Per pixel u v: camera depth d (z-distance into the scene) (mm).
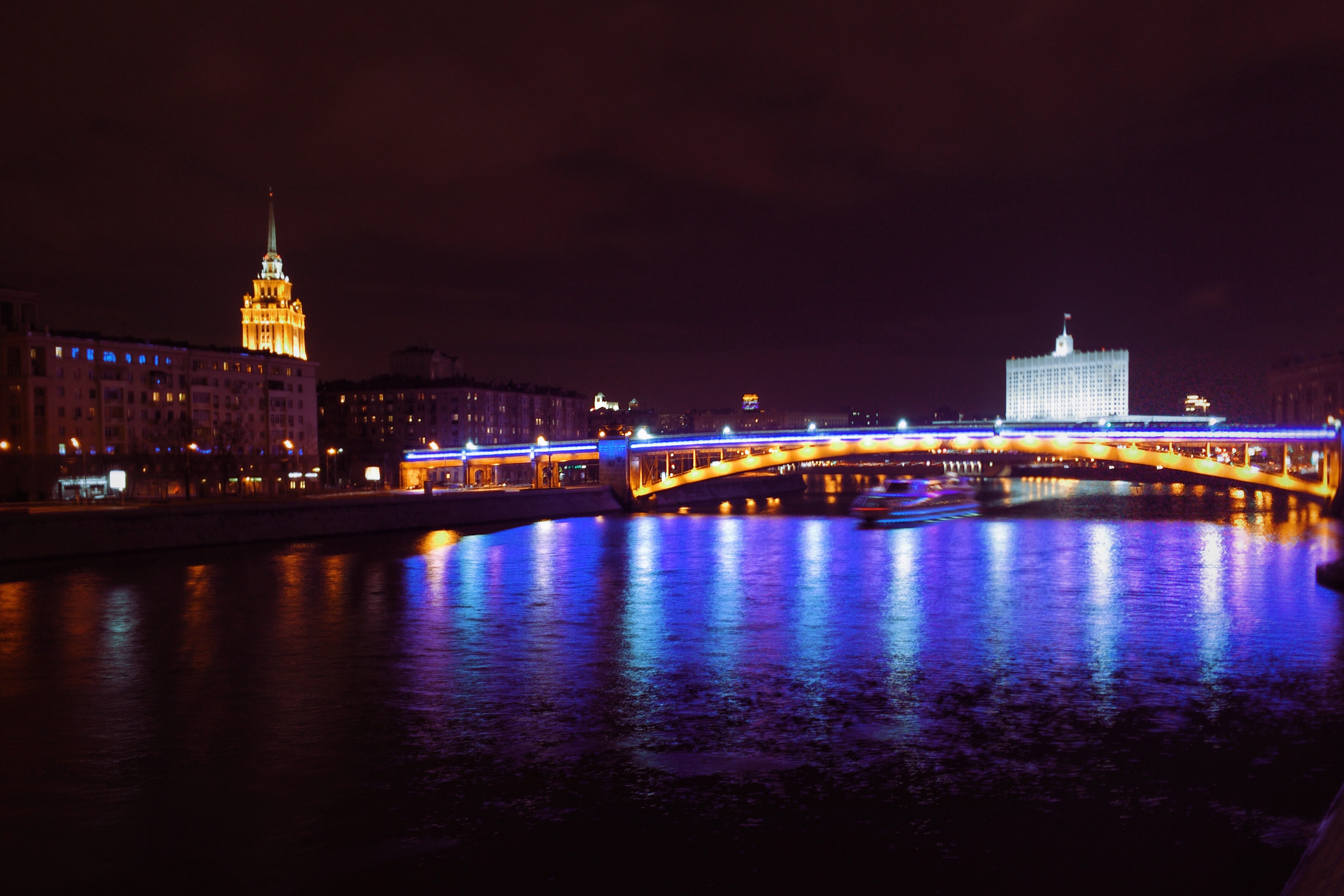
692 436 173000
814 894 23469
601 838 26562
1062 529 125688
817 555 97625
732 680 43750
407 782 30688
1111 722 36656
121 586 74500
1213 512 157375
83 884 24125
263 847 26156
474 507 141875
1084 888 23641
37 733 36125
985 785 30156
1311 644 50812
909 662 47125
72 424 159000
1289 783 30172
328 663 47781
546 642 52719
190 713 38594
